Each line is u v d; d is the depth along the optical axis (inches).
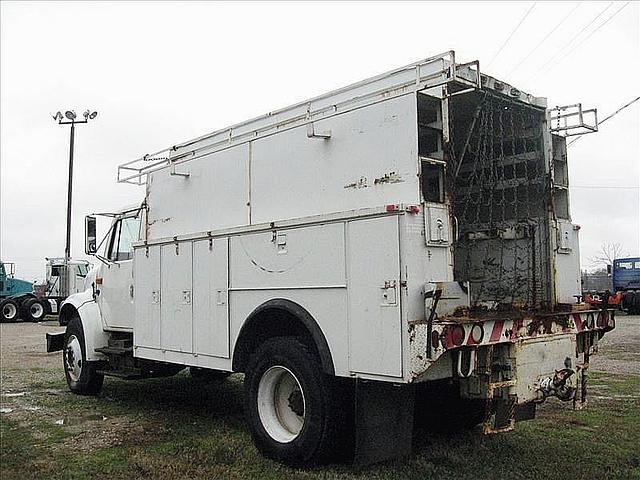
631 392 331.6
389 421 190.2
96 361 332.2
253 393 217.5
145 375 307.7
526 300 220.8
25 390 356.5
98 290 336.2
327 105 222.7
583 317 207.9
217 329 239.6
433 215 180.2
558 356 195.3
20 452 227.1
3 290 1095.0
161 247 274.8
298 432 206.7
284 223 211.2
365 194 194.4
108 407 306.0
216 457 215.2
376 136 192.4
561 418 270.4
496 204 233.1
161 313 272.8
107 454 224.4
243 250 228.7
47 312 1110.4
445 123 185.5
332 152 206.4
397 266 174.4
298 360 200.1
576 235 229.1
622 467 202.8
